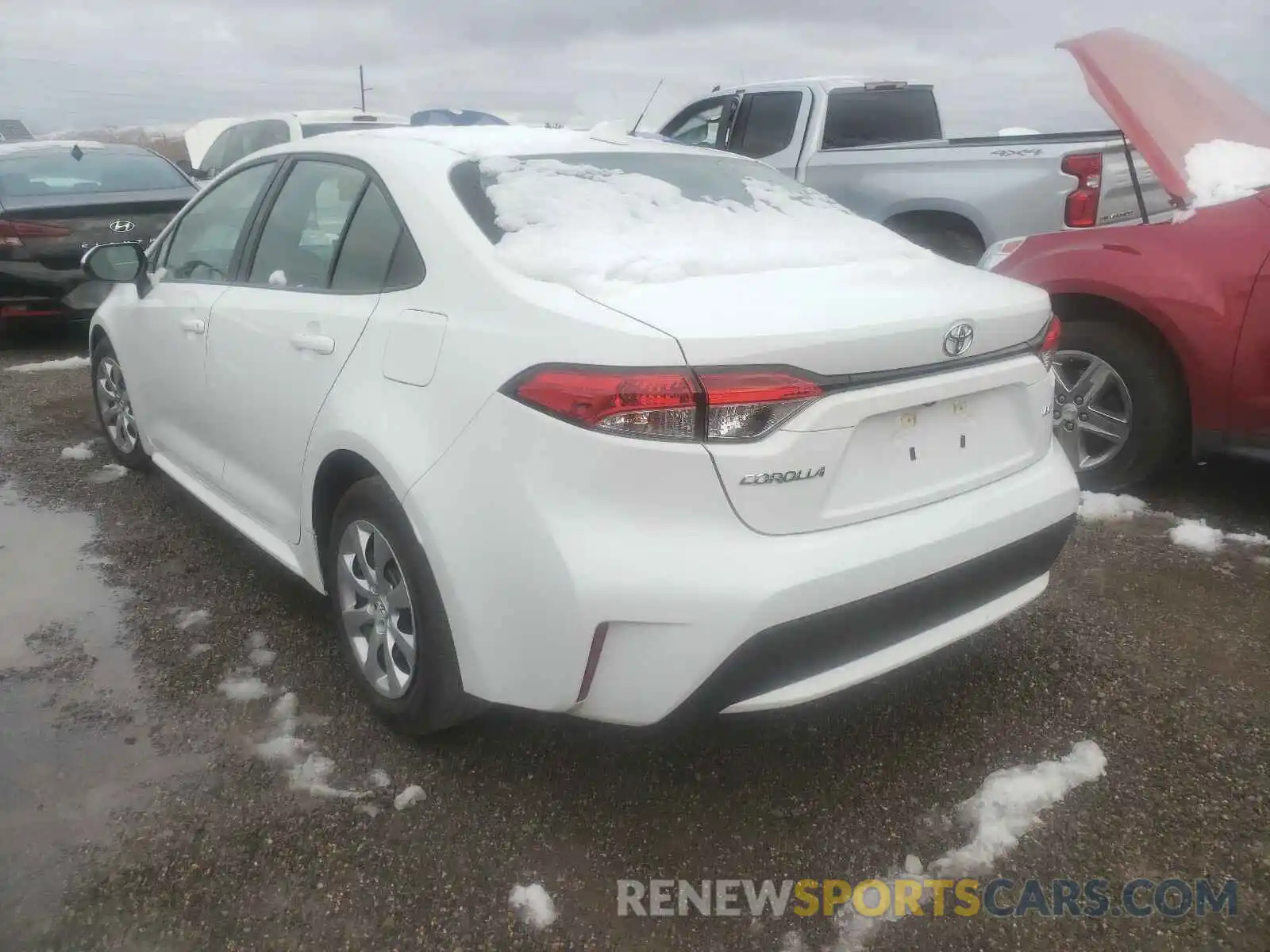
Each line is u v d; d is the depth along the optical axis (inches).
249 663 128.0
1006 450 106.7
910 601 95.0
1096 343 171.6
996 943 85.1
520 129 133.3
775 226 117.9
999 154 249.9
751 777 106.0
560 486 86.8
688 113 366.9
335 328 113.3
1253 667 125.4
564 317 89.4
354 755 109.2
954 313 96.6
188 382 149.9
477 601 93.0
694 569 84.8
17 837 96.5
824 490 89.3
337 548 115.3
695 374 83.8
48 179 313.0
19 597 145.9
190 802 101.6
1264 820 98.7
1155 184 219.8
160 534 169.2
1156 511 173.0
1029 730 113.6
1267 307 150.5
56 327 350.3
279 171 139.2
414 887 91.0
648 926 86.9
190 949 84.4
